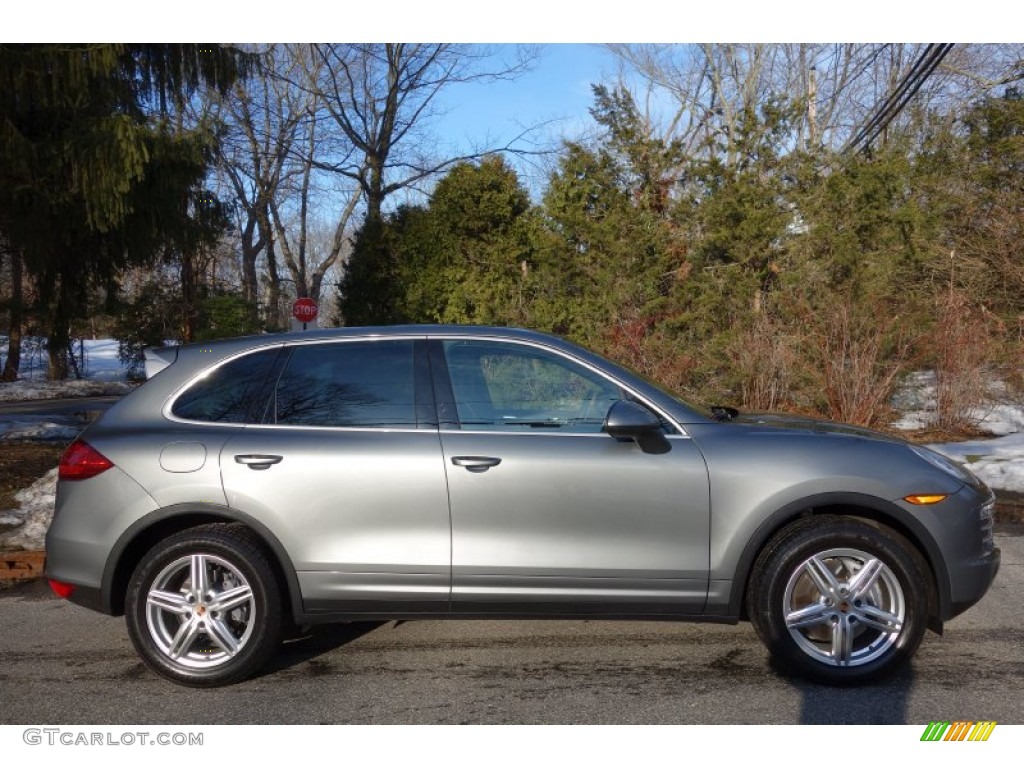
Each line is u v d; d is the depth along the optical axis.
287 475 4.17
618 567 4.12
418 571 4.14
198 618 4.19
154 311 28.98
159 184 12.53
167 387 4.46
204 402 4.41
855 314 11.52
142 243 13.02
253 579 4.17
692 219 13.64
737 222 13.17
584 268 13.50
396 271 18.75
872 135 22.42
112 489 4.22
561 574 4.12
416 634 4.90
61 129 11.81
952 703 3.90
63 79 10.98
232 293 29.84
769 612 4.06
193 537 4.18
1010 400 11.77
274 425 4.32
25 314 20.69
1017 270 14.19
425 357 4.42
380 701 4.04
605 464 4.14
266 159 33.31
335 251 35.22
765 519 4.09
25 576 6.18
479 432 4.24
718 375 11.98
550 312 13.22
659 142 14.38
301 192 36.03
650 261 13.17
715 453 4.16
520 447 4.18
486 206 16.52
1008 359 11.66
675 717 3.82
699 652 4.54
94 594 4.24
